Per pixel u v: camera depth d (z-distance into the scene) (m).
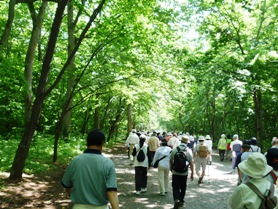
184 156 8.55
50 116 25.91
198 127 59.44
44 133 25.03
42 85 10.21
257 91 20.14
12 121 21.86
